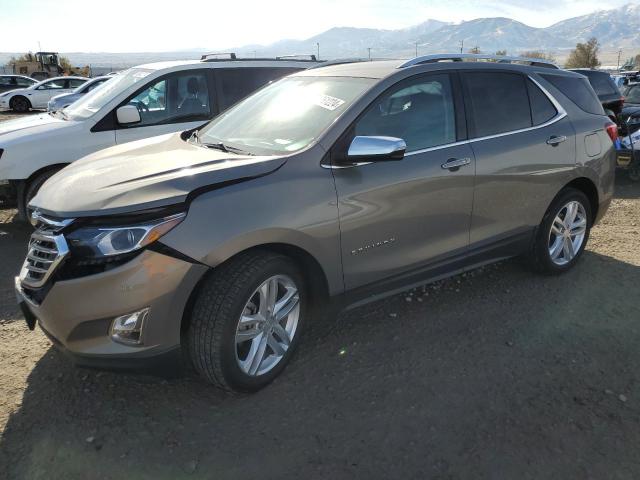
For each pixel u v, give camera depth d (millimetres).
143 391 3041
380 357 3387
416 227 3467
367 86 3393
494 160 3803
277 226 2820
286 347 3131
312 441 2643
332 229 3055
